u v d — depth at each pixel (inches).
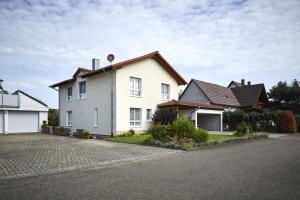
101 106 841.5
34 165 347.6
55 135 915.4
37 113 1106.7
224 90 1491.1
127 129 812.0
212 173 297.3
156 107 931.3
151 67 920.3
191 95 1352.1
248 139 748.0
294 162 369.4
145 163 368.2
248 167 332.5
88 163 364.5
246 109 1408.7
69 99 1043.9
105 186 245.0
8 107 1017.5
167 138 607.2
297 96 1515.7
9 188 240.8
